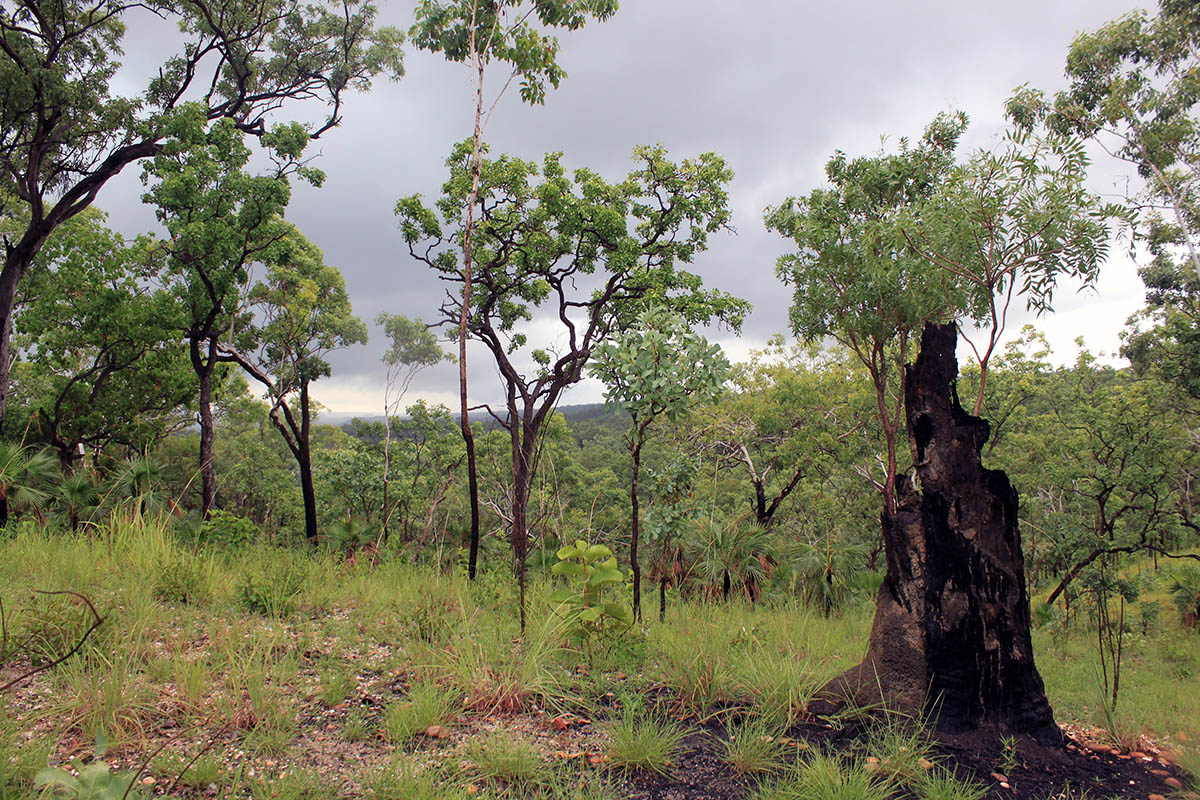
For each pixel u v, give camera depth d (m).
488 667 5.14
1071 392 24.28
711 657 5.40
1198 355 19.14
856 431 21.09
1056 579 15.12
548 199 18.73
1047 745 4.61
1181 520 16.91
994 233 7.62
